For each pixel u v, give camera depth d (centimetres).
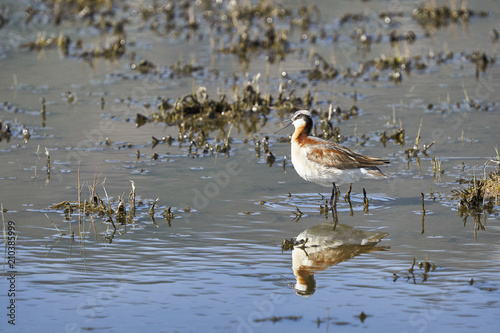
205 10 3691
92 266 1170
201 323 984
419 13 3584
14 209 1434
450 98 2325
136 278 1125
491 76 2589
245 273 1141
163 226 1350
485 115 2136
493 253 1205
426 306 1024
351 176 1418
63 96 2373
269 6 3659
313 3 3900
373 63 2791
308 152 1442
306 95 2294
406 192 1534
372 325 973
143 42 3141
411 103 2284
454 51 2942
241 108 2233
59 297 1062
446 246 1240
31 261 1191
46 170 1691
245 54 2956
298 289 1085
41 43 3034
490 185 1509
